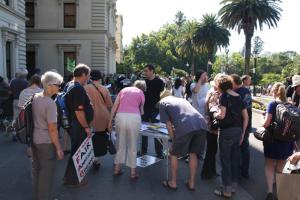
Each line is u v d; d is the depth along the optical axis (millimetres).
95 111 7164
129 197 6062
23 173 7258
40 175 5129
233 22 40562
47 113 5012
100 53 35344
